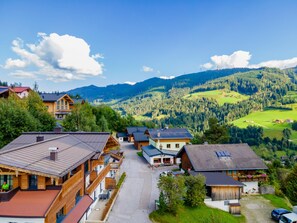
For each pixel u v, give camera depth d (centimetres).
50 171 1817
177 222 2697
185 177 3203
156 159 5684
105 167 3559
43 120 5088
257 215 3194
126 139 9712
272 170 4562
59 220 1953
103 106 10925
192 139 6944
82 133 3406
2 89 6506
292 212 3048
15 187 1853
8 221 1603
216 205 3262
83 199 2480
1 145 3884
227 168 3866
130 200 3281
